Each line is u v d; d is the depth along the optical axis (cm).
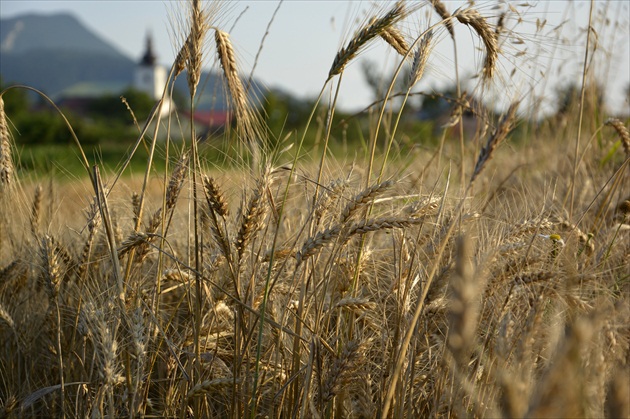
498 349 202
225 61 271
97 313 263
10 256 381
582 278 247
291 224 350
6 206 368
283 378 282
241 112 275
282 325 261
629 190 432
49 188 399
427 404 270
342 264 295
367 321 287
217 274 312
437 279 249
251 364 287
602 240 348
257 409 293
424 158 590
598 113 636
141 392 279
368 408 262
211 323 291
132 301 289
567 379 139
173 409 292
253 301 270
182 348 295
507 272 258
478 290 237
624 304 227
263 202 256
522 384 163
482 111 406
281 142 309
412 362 255
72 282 330
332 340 281
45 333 349
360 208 257
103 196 263
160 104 284
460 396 240
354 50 267
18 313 358
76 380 321
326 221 295
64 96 10469
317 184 272
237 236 260
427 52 297
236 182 288
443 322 270
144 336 272
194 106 275
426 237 302
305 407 251
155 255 357
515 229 293
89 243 308
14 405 304
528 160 607
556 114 684
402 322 269
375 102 421
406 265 285
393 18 264
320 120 495
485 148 283
